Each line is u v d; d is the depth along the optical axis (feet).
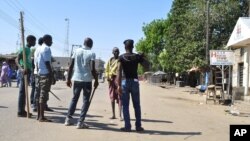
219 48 127.65
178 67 142.00
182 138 28.84
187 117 43.04
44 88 33.78
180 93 110.32
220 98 69.21
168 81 242.17
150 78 271.90
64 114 39.81
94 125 33.47
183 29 142.10
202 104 66.90
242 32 72.49
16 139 26.37
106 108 48.26
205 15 129.18
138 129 31.14
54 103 51.24
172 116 43.24
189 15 134.00
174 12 162.81
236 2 130.52
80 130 30.63
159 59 244.63
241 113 52.08
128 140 27.30
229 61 70.44
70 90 87.04
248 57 80.89
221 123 39.14
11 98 55.88
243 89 76.89
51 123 33.40
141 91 112.78
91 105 51.75
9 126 31.09
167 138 28.60
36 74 34.60
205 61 118.42
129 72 30.89
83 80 31.55
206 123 38.34
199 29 130.93
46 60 33.60
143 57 31.42
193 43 130.41
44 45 34.01
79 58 31.53
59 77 228.84
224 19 128.77
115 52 37.70
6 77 97.81
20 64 36.65
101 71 282.77
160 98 79.97
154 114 44.32
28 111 35.96
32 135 27.89
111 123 34.96
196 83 183.42
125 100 31.01
